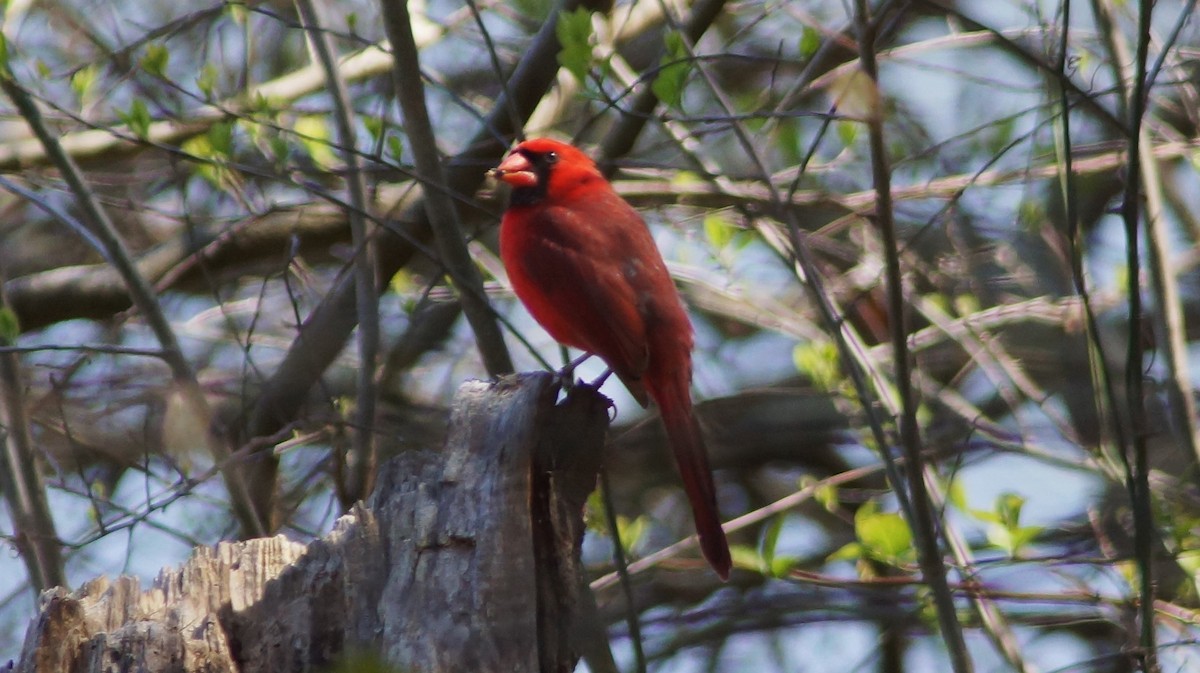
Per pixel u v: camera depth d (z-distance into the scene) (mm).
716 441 13320
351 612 5867
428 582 5891
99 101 10234
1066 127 7523
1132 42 10406
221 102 9859
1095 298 11148
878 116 7102
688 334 8219
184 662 5645
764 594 11469
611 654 8625
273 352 13492
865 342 12375
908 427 7719
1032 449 10289
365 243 9672
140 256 11789
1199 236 12984
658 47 12820
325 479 11672
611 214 8508
